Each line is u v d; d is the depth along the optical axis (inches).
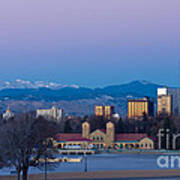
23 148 7731.3
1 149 7691.9
